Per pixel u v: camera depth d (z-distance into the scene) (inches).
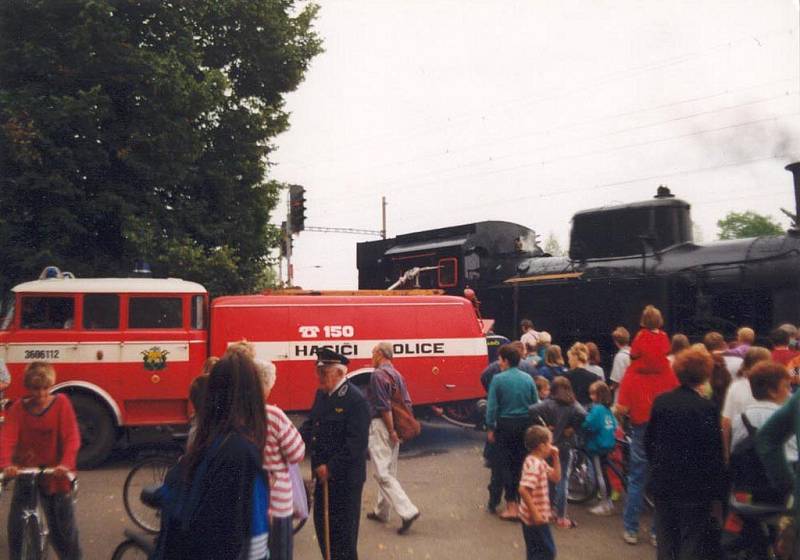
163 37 639.1
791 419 135.9
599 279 503.8
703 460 171.9
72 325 393.7
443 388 448.1
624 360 325.4
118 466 397.7
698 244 478.0
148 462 279.4
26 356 386.3
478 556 238.7
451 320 454.6
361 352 433.4
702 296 450.3
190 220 677.3
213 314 414.6
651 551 243.1
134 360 397.4
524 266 588.1
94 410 391.5
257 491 118.1
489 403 284.4
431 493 330.6
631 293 483.8
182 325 407.8
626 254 505.7
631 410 251.6
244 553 115.6
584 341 512.7
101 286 399.2
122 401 394.9
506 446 283.4
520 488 202.1
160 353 400.8
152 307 405.1
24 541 193.5
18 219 598.2
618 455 297.1
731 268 446.0
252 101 731.4
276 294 453.4
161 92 604.4
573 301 520.1
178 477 124.0
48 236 606.9
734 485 172.6
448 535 263.4
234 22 695.1
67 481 197.9
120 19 618.5
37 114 568.1
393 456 275.3
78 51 582.9
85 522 283.7
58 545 200.4
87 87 605.9
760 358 205.8
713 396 237.5
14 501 195.6
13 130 555.8
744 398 205.8
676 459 173.3
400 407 272.7
